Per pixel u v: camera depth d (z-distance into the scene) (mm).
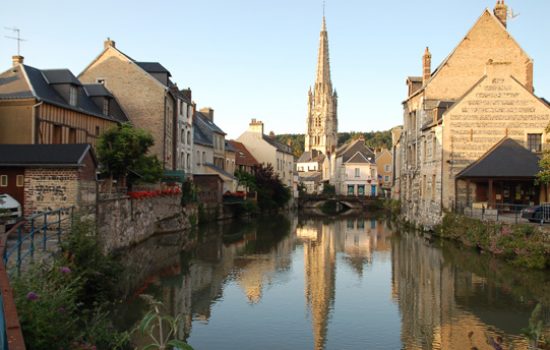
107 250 20172
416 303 15180
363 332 12641
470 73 34375
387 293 16594
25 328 7520
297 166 116938
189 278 18469
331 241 30609
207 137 49719
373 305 15156
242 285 17688
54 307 8367
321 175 103125
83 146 18203
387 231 37094
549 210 21922
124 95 34781
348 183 81188
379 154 86500
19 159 17516
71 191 17562
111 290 13570
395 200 49844
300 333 12562
